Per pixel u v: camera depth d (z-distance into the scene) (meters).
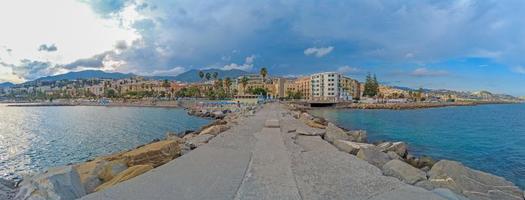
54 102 159.50
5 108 109.44
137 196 5.95
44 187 5.73
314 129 18.50
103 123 45.59
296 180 7.27
